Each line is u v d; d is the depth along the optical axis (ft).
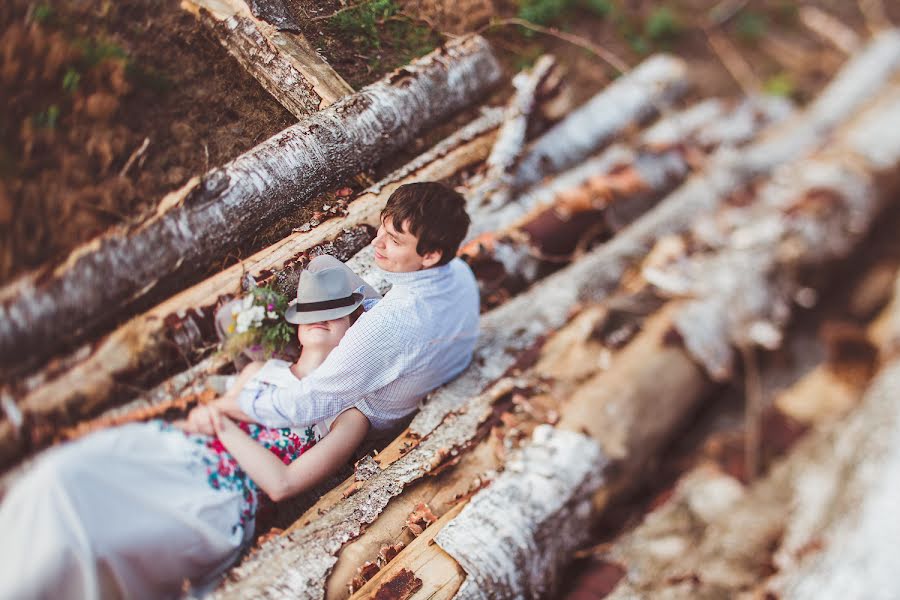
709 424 10.84
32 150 5.86
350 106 7.04
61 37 6.31
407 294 6.55
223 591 5.59
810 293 12.66
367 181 7.36
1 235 5.48
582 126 11.93
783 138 14.16
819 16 18.28
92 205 5.82
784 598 8.04
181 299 6.00
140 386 5.93
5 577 4.81
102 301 5.66
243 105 6.73
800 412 11.06
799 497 9.46
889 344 11.96
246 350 6.23
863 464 9.50
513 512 7.08
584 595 8.04
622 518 9.02
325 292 6.07
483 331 8.75
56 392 5.55
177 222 5.88
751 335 11.00
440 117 8.64
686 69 15.37
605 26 14.85
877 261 13.66
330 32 7.59
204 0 6.92
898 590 7.88
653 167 12.23
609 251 10.71
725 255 11.24
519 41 11.38
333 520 6.30
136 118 6.30
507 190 9.93
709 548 8.77
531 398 8.21
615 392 8.71
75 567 4.92
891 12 18.71
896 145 14.06
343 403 6.21
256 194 6.24
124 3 6.67
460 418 7.52
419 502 6.79
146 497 5.24
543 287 9.81
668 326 9.73
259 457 5.84
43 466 5.05
